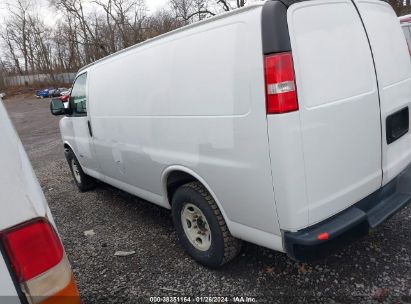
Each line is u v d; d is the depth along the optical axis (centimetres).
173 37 280
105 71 390
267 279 275
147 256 332
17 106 3694
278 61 202
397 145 285
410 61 314
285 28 204
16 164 134
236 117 228
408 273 263
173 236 369
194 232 304
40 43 6356
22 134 1514
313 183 218
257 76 210
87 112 443
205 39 248
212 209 270
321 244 216
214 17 242
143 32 3988
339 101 227
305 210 216
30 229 133
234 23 226
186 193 288
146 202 484
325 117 218
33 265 134
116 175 413
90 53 4706
